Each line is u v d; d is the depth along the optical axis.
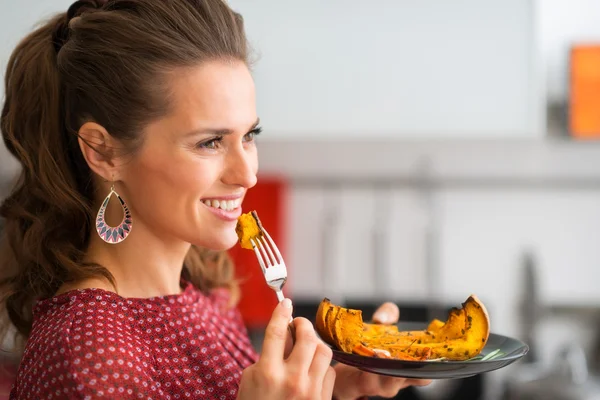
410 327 1.11
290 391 0.82
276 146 2.54
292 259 2.60
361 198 2.59
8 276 1.12
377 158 2.56
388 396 1.11
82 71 0.96
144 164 0.94
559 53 2.37
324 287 2.59
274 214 2.54
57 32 1.03
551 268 2.49
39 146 1.03
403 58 2.18
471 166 2.52
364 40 2.19
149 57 0.91
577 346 2.45
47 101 1.01
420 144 2.50
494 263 2.53
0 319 1.21
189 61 0.91
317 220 2.60
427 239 2.56
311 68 2.20
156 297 1.00
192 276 1.24
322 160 2.58
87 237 1.04
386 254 2.57
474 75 2.16
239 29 0.99
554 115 2.37
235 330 1.18
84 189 1.03
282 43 2.20
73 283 0.99
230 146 0.94
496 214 2.53
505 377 2.34
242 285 2.48
